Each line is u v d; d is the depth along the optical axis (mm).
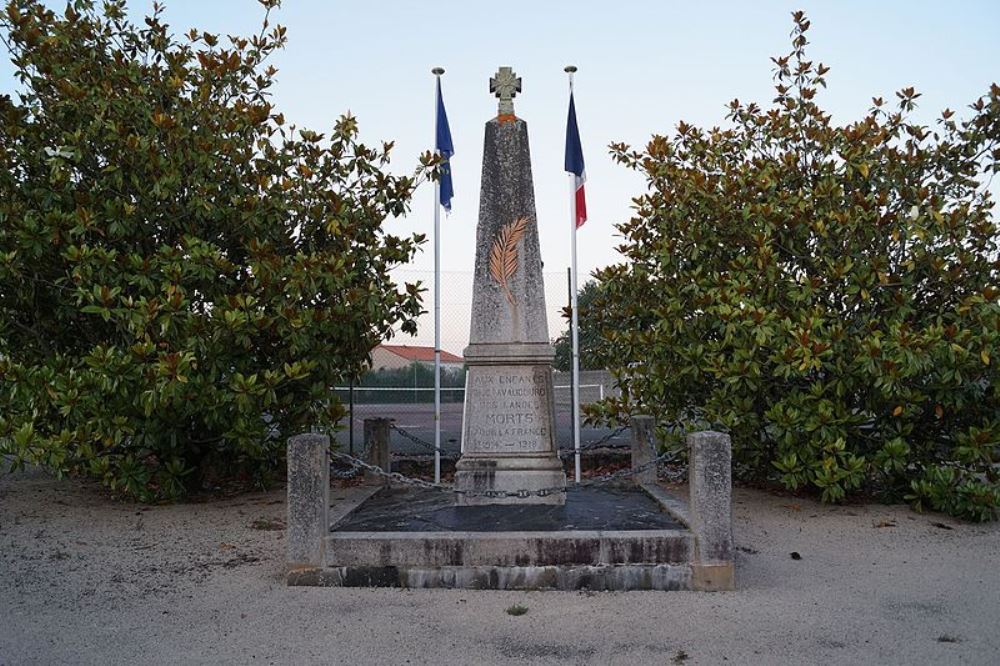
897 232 8672
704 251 9773
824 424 8539
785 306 9172
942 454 9242
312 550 5969
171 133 8812
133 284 8695
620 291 11062
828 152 9688
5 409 8312
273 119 10328
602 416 10906
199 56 9656
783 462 8688
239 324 8195
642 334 10039
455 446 14508
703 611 5324
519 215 8078
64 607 5508
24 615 5340
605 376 22781
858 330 8758
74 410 7996
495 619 5172
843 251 9180
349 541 5957
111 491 10195
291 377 8695
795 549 7191
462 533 6039
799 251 9438
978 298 8242
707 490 5867
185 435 9281
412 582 5891
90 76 9516
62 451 7906
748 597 5652
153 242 9523
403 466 11750
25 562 6695
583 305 13430
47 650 4688
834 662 4465
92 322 9500
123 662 4508
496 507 7500
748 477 10766
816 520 8406
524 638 4836
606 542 5879
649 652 4613
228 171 9398
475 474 7727
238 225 9328
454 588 5859
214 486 10672
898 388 8086
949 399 8406
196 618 5250
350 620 5168
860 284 8680
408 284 10281
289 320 8586
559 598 5609
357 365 10719
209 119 9445
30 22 9289
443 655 4586
